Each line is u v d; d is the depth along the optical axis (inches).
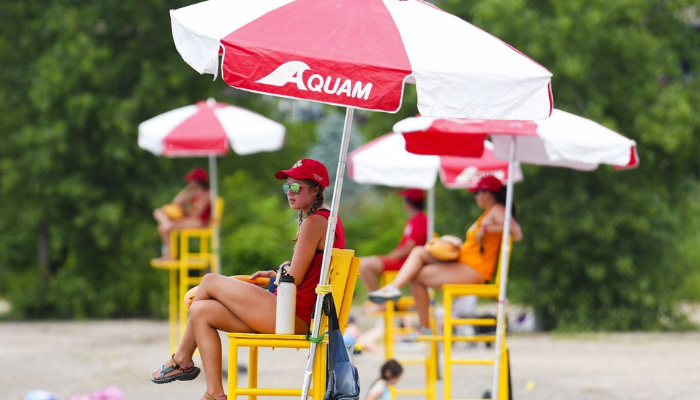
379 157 1653.5
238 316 809.5
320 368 804.6
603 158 1081.4
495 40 755.4
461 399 1501.0
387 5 753.6
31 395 1406.3
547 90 705.0
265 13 729.0
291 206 833.5
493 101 693.3
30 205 2901.1
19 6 2878.9
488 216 1274.6
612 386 1581.0
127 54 2881.4
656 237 2511.1
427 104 679.7
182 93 2974.9
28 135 2778.1
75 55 2738.7
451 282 1291.8
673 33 2522.1
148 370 1814.7
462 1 2674.7
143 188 2940.5
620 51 2445.9
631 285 2511.1
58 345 2263.8
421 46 705.0
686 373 1723.7
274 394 803.4
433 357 1428.4
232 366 796.6
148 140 1946.4
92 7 2856.8
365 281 1619.1
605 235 2436.0
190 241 3048.7
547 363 1909.4
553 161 1291.8
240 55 668.1
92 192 2864.2
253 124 1920.5
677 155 2453.2
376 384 1370.6
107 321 2893.7
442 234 2635.3
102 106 2822.3
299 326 821.9
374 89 666.8
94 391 1572.3
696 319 2768.2
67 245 2967.5
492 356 2055.9
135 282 2933.1
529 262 2578.7
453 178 1611.7
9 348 2201.0
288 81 664.4
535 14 2412.6
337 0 752.3
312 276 824.9
